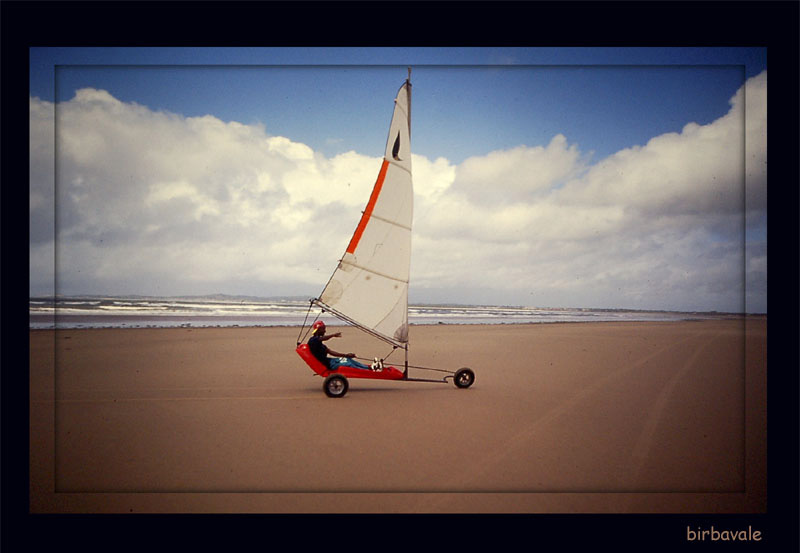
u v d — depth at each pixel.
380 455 7.44
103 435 8.25
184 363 14.73
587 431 8.67
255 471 6.91
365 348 18.84
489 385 12.17
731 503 6.36
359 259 11.37
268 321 28.75
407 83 11.66
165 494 6.32
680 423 9.21
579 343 21.22
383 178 11.45
